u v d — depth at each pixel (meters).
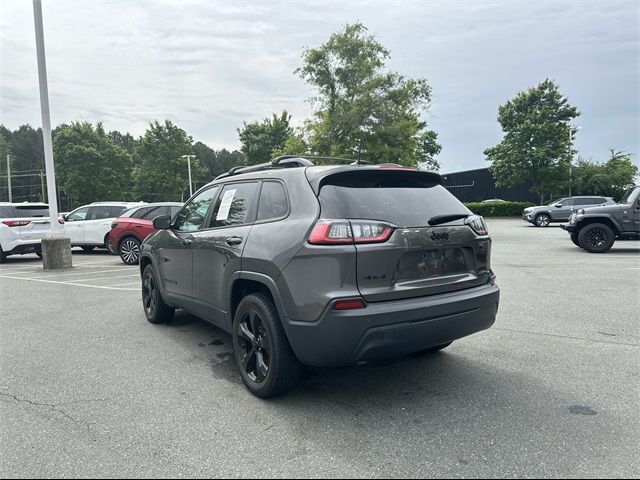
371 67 22.84
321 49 22.95
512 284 7.93
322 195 3.28
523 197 45.25
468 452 2.70
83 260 13.80
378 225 3.11
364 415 3.20
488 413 3.19
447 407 3.30
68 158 53.47
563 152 36.06
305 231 3.17
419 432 2.95
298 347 3.16
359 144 22.98
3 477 2.51
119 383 3.85
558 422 3.04
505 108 38.66
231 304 3.91
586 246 12.59
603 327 5.23
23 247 13.59
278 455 2.70
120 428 3.06
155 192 53.59
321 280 3.02
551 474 2.47
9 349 4.83
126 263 12.41
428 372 3.98
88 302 7.24
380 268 3.07
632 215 12.12
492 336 4.95
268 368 3.41
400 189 3.56
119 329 5.57
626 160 37.38
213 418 3.19
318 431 2.98
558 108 36.88
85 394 3.63
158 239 5.50
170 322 5.91
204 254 4.32
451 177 48.97
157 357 4.52
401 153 22.75
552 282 8.07
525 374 3.88
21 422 3.18
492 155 39.50
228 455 2.71
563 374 3.87
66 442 2.89
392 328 3.01
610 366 4.02
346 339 2.96
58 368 4.23
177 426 3.07
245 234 3.72
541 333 5.04
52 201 11.55
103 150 55.56
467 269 3.58
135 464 2.63
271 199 3.70
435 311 3.16
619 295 6.91
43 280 9.78
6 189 81.69
